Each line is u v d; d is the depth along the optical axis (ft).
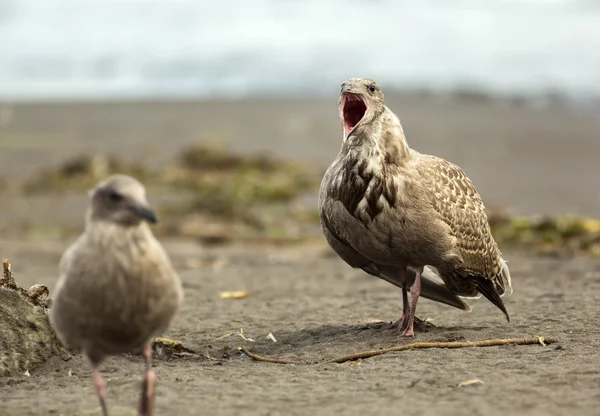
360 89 30.94
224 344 31.55
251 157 82.89
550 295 38.17
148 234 21.33
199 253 55.47
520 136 95.09
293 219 66.03
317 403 23.30
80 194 74.95
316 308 37.50
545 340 29.17
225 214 66.23
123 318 21.17
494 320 33.81
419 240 30.45
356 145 30.58
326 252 55.06
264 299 39.75
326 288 42.45
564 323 32.40
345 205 30.68
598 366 25.95
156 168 82.12
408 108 113.09
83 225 65.10
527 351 28.12
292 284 43.78
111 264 20.79
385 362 27.32
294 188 74.59
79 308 21.16
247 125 103.24
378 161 30.17
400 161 30.53
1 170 82.12
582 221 55.52
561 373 25.20
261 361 28.78
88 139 95.81
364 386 24.72
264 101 120.67
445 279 32.99
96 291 20.88
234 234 61.52
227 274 47.32
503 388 23.91
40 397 24.82
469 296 34.09
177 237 61.77
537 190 71.15
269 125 102.99
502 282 34.76
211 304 38.63
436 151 87.61
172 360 29.45
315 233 61.87
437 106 114.62
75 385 26.08
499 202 67.00
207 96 127.13
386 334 31.45
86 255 20.92
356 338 31.09
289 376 26.35
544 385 24.12
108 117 110.11
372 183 30.12
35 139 96.12
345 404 23.11
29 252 55.47
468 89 125.59
